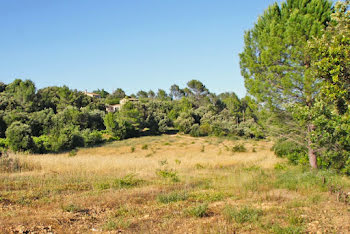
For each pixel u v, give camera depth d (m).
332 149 10.38
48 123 48.53
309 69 13.05
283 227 5.57
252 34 17.28
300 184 10.67
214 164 19.42
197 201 8.34
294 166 18.25
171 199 8.45
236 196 9.06
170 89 127.44
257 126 20.62
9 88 71.38
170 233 5.25
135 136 60.00
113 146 44.69
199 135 60.78
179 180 12.61
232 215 6.36
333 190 9.33
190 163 19.56
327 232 5.35
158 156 30.64
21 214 6.35
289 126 17.72
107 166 15.55
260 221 6.03
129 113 59.56
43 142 38.91
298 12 14.41
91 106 73.44
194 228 5.55
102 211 7.06
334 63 7.00
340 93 6.96
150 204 7.90
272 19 15.87
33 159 15.31
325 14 13.47
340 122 8.91
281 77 14.82
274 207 7.37
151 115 65.50
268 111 16.44
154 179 12.70
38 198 8.30
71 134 40.97
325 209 7.20
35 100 63.16
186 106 80.88
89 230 5.48
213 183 11.48
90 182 11.30
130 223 5.91
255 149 38.22
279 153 22.81
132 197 8.62
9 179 11.16
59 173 13.13
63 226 5.66
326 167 14.54
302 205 7.73
